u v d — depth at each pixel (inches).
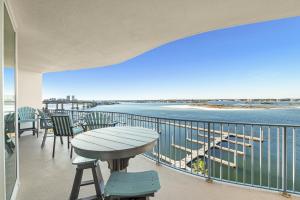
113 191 44.9
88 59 179.3
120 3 76.9
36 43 124.0
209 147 99.1
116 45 136.9
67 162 121.3
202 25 102.3
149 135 75.5
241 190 83.9
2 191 57.9
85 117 161.3
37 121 216.2
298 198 76.4
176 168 111.0
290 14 88.4
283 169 82.3
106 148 55.8
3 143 59.2
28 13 81.4
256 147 412.5
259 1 76.0
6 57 72.5
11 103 81.0
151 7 81.0
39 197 78.0
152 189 46.0
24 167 112.1
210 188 86.0
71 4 75.6
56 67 212.2
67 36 113.8
